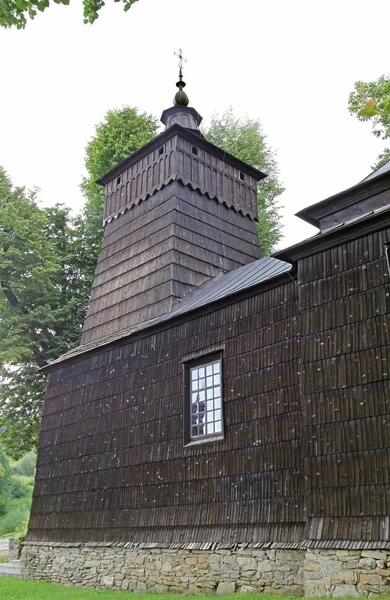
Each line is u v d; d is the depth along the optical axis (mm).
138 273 17219
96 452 14922
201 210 17656
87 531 14234
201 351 12773
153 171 18375
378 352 8898
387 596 7684
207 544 11016
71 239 26328
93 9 6953
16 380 23547
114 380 15211
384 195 9852
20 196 24500
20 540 18578
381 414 8570
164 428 13094
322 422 9281
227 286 14109
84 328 18672
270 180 30172
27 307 23984
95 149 28688
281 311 11258
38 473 16906
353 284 9578
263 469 10547
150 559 12156
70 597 11047
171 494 12289
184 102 20734
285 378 10742
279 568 9648
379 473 8344
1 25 6840
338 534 8523
